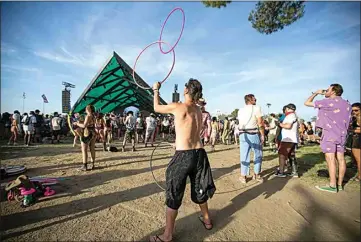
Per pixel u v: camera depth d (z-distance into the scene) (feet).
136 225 9.46
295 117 16.88
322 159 24.32
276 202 12.06
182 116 8.50
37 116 41.63
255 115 15.60
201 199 8.57
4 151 28.84
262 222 9.83
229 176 17.48
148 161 22.71
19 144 36.78
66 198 12.26
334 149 13.69
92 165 19.44
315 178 16.52
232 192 13.66
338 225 9.53
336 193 13.32
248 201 12.21
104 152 28.89
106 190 13.62
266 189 14.17
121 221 9.78
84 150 18.31
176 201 8.07
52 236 8.54
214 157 26.78
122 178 16.28
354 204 11.64
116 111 83.46
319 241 8.32
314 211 10.86
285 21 32.71
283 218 10.22
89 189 13.75
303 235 8.75
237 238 8.55
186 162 8.18
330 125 13.70
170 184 8.15
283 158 17.29
